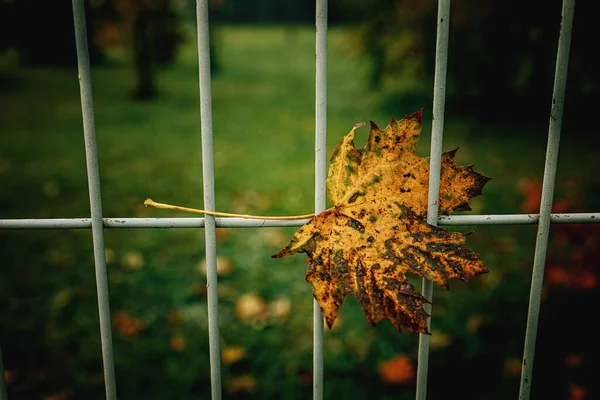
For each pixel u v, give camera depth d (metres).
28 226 1.08
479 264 1.00
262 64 17.52
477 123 7.51
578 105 7.35
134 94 10.81
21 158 5.95
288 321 2.76
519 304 2.86
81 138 7.02
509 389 2.24
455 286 3.09
